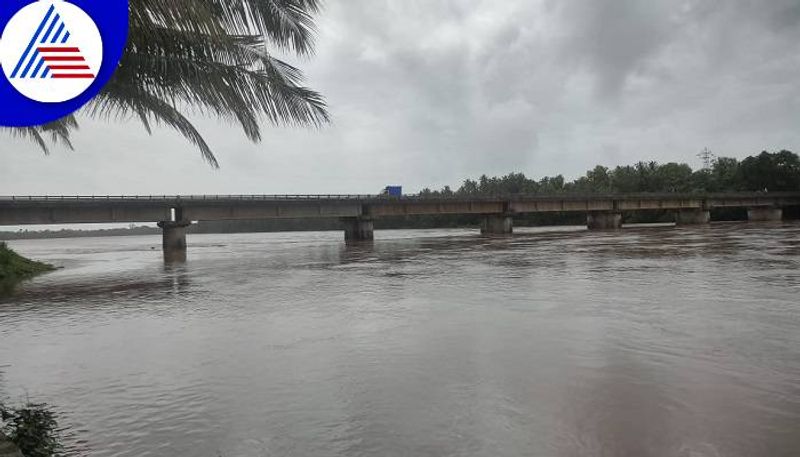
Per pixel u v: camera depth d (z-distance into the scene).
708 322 11.34
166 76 10.02
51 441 5.93
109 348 11.04
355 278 23.69
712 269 21.88
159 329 13.06
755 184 120.88
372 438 5.80
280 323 13.17
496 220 83.25
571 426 5.93
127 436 6.07
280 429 6.15
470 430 5.93
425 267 28.16
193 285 23.28
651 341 9.78
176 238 57.28
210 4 8.26
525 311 13.55
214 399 7.32
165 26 7.86
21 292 23.34
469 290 18.12
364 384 7.77
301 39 10.87
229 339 11.46
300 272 27.80
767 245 36.03
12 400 7.57
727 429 5.69
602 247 39.94
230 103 10.76
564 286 18.22
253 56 11.24
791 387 6.98
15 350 11.15
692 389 7.01
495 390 7.27
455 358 9.06
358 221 72.06
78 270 35.16
